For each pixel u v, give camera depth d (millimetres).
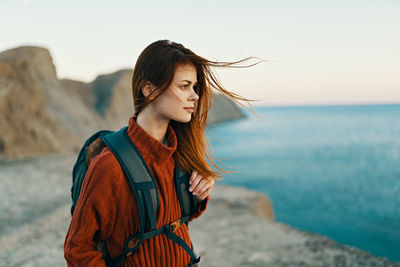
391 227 11031
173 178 1027
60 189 6695
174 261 995
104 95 26953
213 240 4156
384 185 19844
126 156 896
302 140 54094
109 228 931
